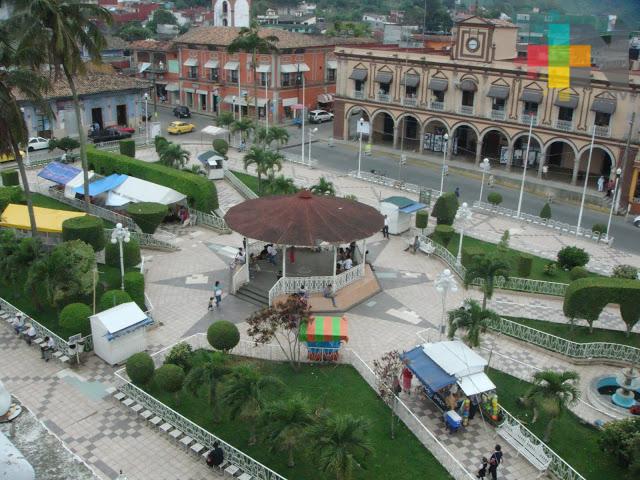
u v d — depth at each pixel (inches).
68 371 1158.3
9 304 1326.3
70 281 1279.5
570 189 2461.9
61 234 1686.8
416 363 1079.6
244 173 2546.8
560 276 1647.4
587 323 1403.8
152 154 2765.7
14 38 1555.1
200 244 1796.3
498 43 2583.7
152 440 979.3
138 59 4015.8
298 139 3179.1
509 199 2340.1
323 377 1168.8
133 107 3171.8
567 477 904.9
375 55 2915.8
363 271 1529.3
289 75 3472.0
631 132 2159.2
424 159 2864.2
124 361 1192.2
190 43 3651.6
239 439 979.9
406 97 2883.9
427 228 1991.9
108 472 906.7
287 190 1931.6
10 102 1387.8
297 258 1644.9
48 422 1011.9
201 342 1257.4
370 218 1534.2
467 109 2704.2
